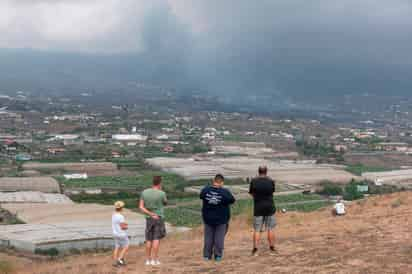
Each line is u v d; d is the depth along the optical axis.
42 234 90.38
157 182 27.34
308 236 32.34
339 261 24.92
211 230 27.59
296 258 26.36
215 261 27.30
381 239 29.03
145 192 27.31
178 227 101.19
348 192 165.12
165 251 33.91
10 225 103.19
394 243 27.78
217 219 27.25
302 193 166.50
